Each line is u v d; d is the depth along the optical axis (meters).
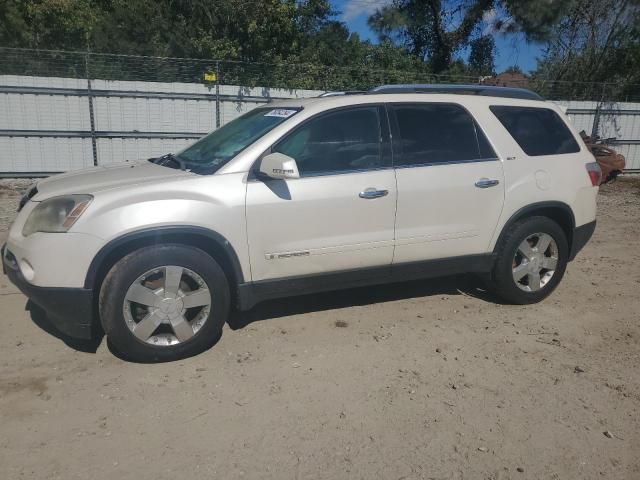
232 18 19.55
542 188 5.17
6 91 12.76
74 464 2.98
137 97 13.68
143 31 18.97
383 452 3.16
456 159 4.88
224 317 4.20
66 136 13.36
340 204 4.38
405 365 4.16
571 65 24.42
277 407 3.56
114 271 3.84
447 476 2.99
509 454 3.19
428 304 5.38
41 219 3.87
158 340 4.05
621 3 22.92
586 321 5.12
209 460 3.05
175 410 3.50
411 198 4.63
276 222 4.20
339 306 5.25
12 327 4.57
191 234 4.01
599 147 14.76
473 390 3.84
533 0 21.20
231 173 4.13
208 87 14.15
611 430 3.44
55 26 18.06
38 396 3.60
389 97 4.75
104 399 3.59
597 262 7.15
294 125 4.34
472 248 5.00
